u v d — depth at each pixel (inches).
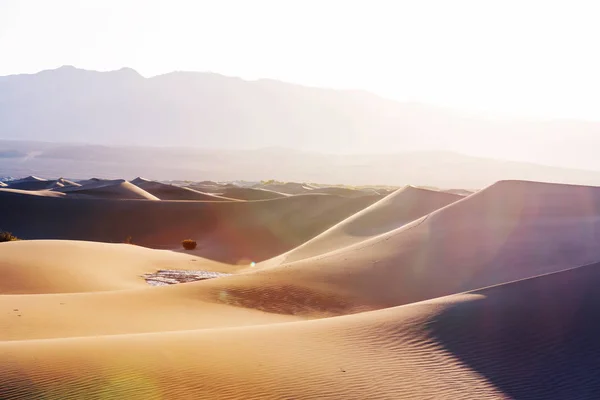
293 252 1815.9
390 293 1003.3
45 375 389.4
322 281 1037.2
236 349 478.3
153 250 1792.6
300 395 395.2
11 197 2760.8
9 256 1226.0
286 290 981.2
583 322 535.5
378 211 2018.9
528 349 494.0
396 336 527.5
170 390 384.5
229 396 384.2
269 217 2829.7
